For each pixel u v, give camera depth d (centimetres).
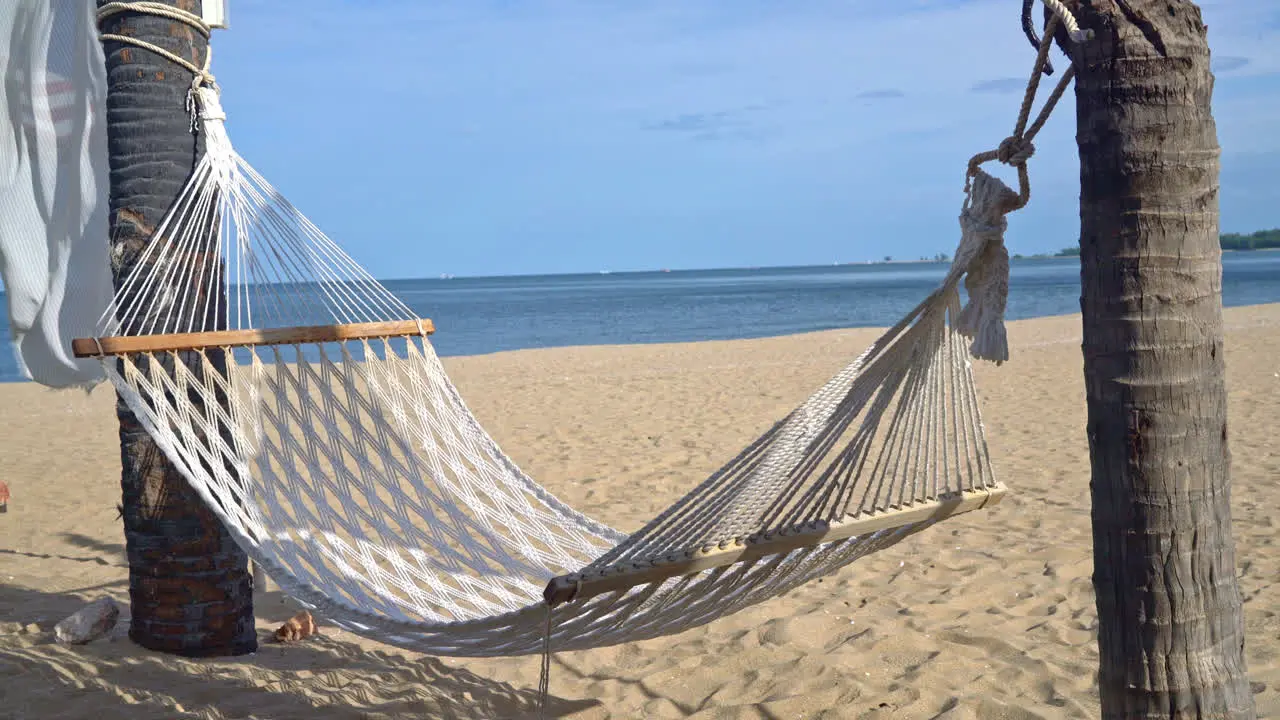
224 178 359
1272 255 16712
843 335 1939
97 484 705
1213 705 191
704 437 827
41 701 322
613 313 4481
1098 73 188
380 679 353
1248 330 1597
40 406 1146
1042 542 480
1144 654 192
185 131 361
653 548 235
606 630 261
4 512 621
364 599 312
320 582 314
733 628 389
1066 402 930
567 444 811
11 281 399
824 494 256
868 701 314
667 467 709
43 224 400
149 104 354
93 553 530
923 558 466
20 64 388
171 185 357
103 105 387
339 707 325
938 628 373
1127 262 188
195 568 366
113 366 329
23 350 410
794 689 327
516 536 360
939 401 266
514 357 1669
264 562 308
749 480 230
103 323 367
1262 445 677
